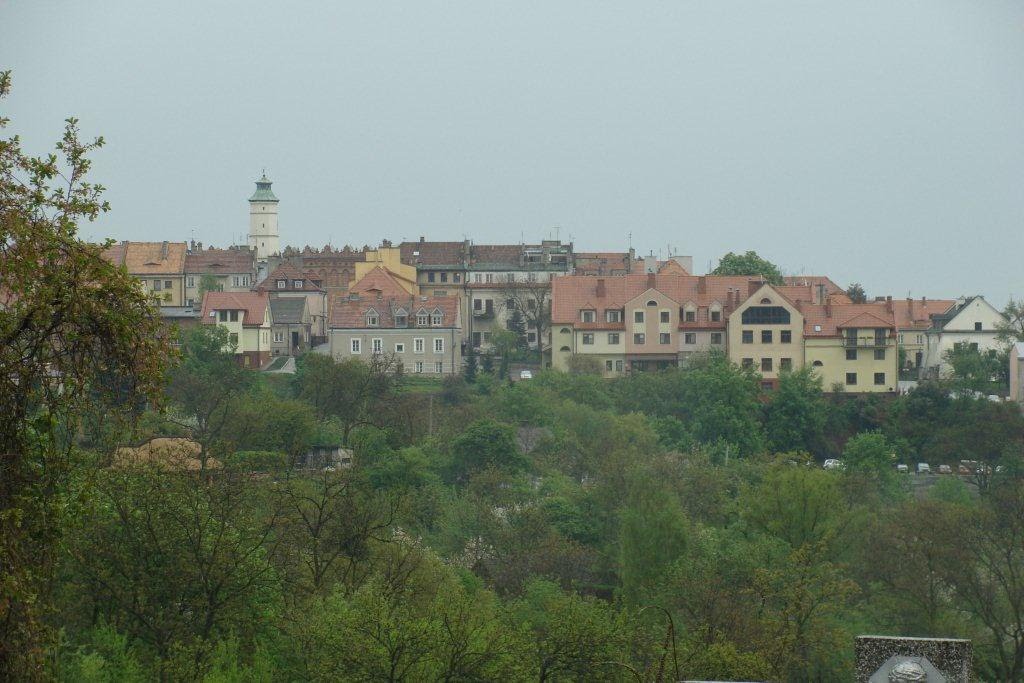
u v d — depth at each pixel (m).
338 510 161.62
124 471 134.50
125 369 74.81
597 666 131.88
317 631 126.06
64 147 75.44
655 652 133.25
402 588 153.75
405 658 124.56
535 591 179.50
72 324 74.12
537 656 132.62
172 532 131.88
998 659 186.62
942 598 193.38
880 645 70.50
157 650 127.62
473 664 126.31
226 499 139.12
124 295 74.75
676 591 174.25
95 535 128.50
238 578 134.00
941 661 69.81
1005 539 194.75
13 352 73.31
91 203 74.81
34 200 73.94
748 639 155.12
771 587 166.38
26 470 74.75
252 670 125.00
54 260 72.94
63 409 75.88
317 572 150.75
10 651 72.31
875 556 195.75
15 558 72.38
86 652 120.19
